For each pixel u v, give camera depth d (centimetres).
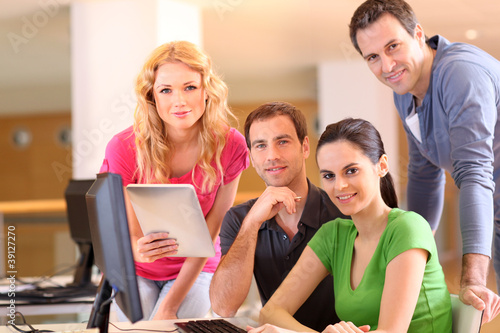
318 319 172
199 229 152
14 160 1030
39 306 214
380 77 189
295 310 158
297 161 175
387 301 133
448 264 637
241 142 208
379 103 702
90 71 443
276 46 638
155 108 199
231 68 748
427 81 191
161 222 154
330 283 171
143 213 154
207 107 199
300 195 178
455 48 188
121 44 438
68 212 258
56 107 991
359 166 141
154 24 432
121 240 115
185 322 157
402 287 133
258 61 711
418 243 136
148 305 215
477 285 150
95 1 442
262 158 175
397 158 703
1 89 886
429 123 198
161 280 217
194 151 204
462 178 172
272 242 178
